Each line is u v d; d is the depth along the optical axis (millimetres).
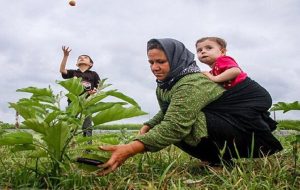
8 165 3719
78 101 3164
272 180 3242
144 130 3932
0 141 3045
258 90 3664
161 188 3045
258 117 3553
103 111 3156
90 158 3223
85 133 6027
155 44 3439
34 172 3309
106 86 3352
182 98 3324
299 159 3990
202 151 3711
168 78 3479
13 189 3021
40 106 3287
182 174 3482
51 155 3141
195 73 3518
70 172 3180
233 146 3604
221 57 3928
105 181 3205
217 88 3506
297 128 3484
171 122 3248
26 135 3033
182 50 3518
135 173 3402
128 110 3156
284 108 3395
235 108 3521
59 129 3021
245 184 3082
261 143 3619
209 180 3320
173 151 4492
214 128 3461
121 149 3064
